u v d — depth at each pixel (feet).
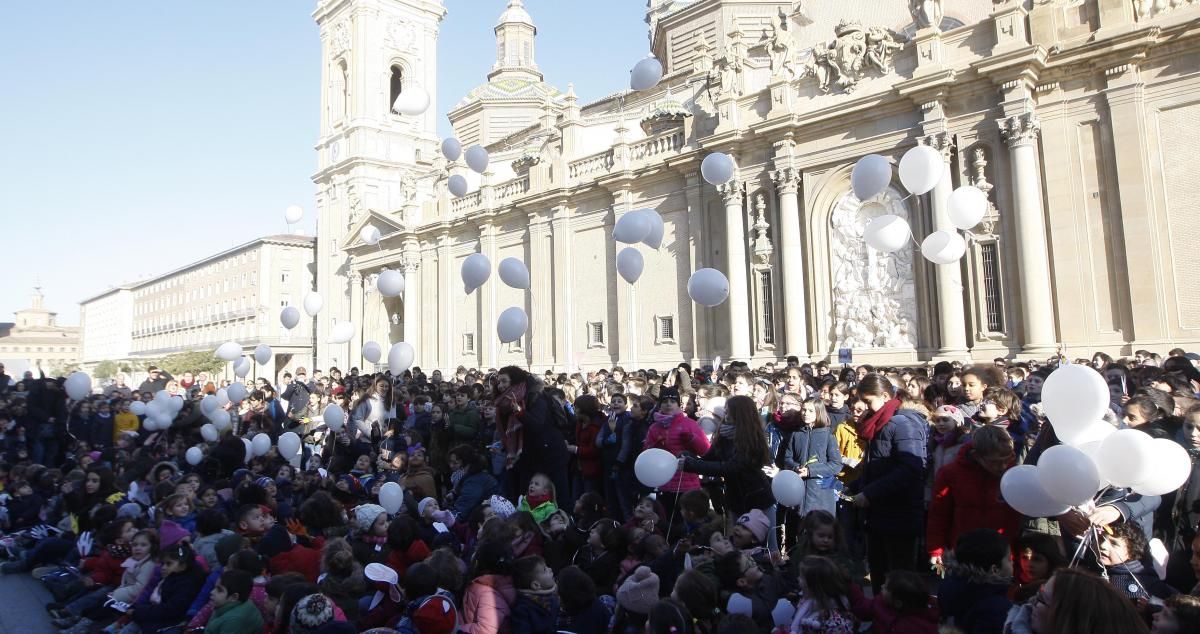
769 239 79.10
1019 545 17.21
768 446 26.68
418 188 139.54
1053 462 15.60
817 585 17.31
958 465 20.36
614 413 38.86
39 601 32.17
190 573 25.75
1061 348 59.88
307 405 64.34
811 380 49.60
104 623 28.07
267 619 22.84
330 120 168.45
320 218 168.04
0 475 43.16
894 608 16.70
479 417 44.91
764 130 77.15
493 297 115.75
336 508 30.12
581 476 39.47
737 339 79.56
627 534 24.32
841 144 73.15
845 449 31.22
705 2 122.21
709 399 38.19
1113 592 11.36
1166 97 57.62
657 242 39.75
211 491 33.78
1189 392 28.63
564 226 103.81
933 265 67.41
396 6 166.20
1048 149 62.39
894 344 70.03
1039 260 60.44
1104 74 59.98
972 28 65.10
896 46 69.51
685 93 115.55
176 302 291.58
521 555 22.98
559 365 102.42
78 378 51.31
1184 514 20.61
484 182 119.34
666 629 16.90
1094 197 60.34
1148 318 56.90
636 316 94.38
